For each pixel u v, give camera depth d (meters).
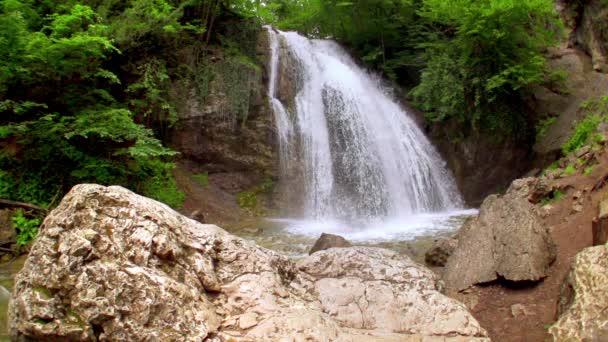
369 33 16.92
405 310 3.79
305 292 3.92
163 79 10.95
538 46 13.77
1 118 8.66
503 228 5.72
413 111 15.65
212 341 2.96
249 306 3.36
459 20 13.16
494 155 13.62
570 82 13.35
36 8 9.02
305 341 3.08
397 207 12.85
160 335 2.86
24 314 2.95
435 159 14.48
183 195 10.80
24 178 8.66
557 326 3.83
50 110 8.98
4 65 7.82
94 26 8.33
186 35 11.93
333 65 15.58
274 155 12.48
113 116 8.58
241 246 3.90
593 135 10.10
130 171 10.02
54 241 3.15
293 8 19.73
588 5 13.92
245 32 13.28
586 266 4.12
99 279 2.97
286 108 13.27
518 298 4.92
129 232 3.25
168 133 11.53
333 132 13.66
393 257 4.68
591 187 7.21
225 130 11.93
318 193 12.72
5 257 7.29
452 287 5.40
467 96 13.58
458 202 13.75
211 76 11.95
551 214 7.30
